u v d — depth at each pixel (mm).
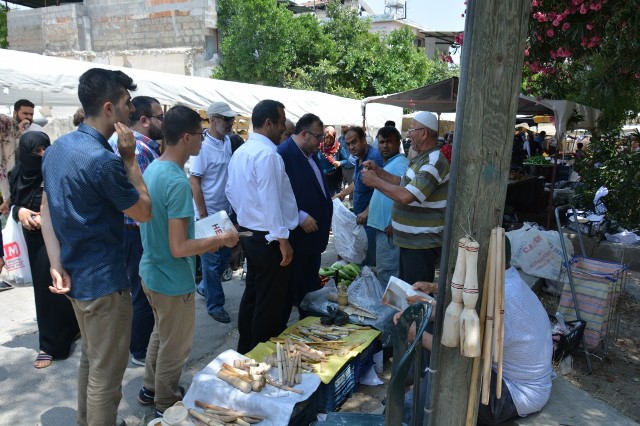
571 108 6734
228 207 4766
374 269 4914
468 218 1849
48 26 19312
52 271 2336
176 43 18031
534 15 4738
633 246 6246
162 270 2662
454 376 1983
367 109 11586
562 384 3023
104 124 2287
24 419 2986
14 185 3549
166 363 2799
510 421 2607
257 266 3348
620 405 3424
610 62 5918
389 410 1847
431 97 7766
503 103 1764
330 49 17250
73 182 2182
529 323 2566
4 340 4004
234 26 16594
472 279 1775
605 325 4188
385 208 4285
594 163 7395
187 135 2654
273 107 3312
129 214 2309
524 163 10633
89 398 2396
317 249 3910
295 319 4559
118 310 2367
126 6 18469
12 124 4773
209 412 2607
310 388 2742
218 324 4453
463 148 1813
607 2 4434
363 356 3391
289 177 3727
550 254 5414
